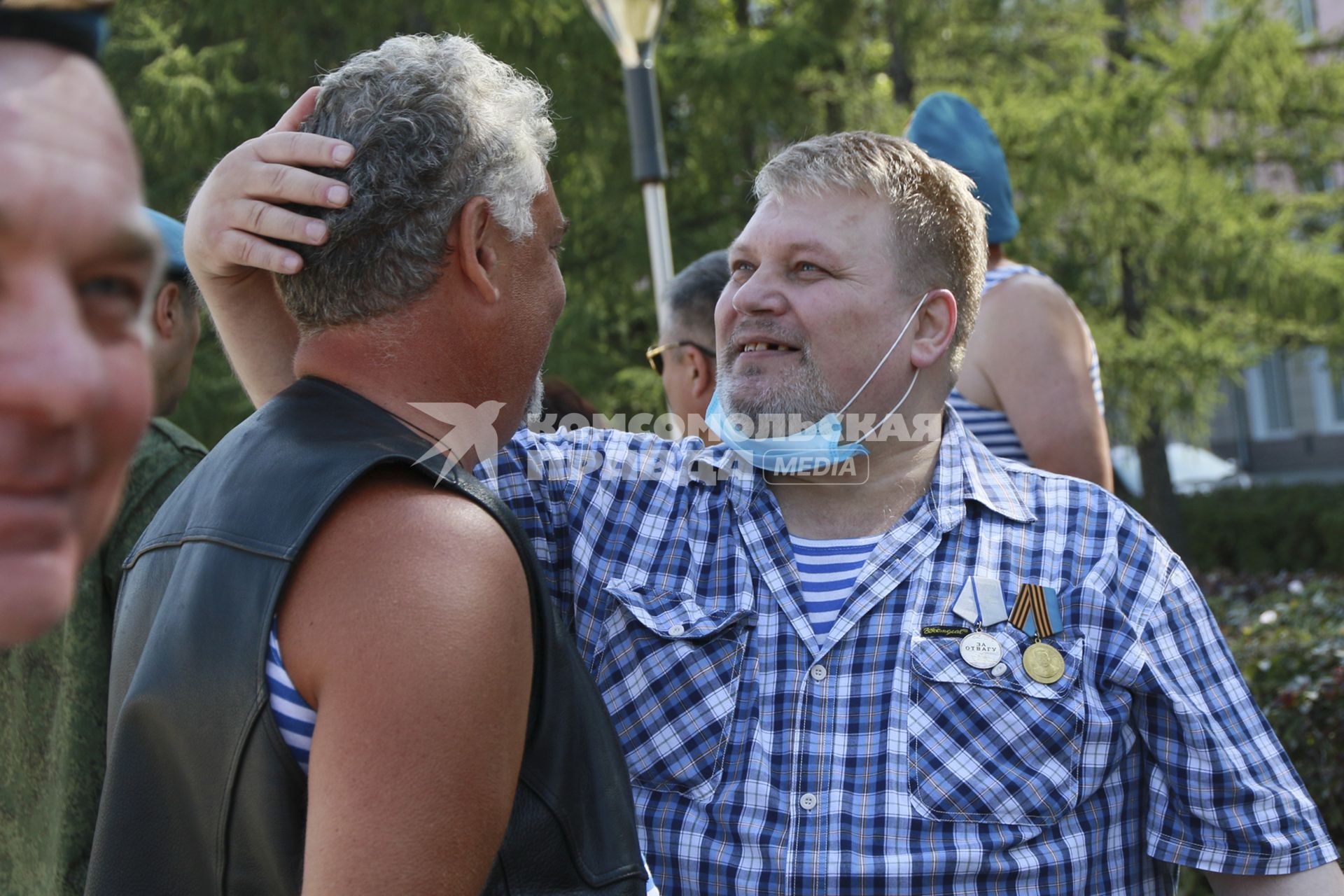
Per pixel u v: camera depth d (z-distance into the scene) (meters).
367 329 1.03
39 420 0.43
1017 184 9.25
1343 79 9.98
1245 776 1.47
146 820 0.94
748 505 1.59
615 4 3.88
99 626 1.67
